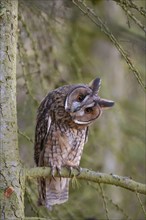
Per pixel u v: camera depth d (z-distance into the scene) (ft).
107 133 49.21
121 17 49.01
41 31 41.57
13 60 27.94
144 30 28.19
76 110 31.86
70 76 45.39
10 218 25.67
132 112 51.57
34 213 35.53
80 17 42.27
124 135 49.90
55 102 32.76
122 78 54.24
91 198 46.14
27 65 39.04
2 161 26.40
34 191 37.32
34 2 37.04
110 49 55.26
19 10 36.68
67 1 36.58
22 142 43.29
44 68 42.83
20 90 38.17
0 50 27.78
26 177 26.96
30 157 44.21
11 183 26.13
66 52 44.32
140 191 27.25
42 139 33.30
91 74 45.27
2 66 27.61
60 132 32.91
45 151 33.19
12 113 27.25
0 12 28.17
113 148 48.52
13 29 28.30
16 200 25.95
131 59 29.07
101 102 31.96
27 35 37.76
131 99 52.75
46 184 33.17
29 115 41.47
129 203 47.91
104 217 45.50
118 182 27.40
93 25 45.14
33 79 41.47
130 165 47.96
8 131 26.89
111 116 49.01
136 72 28.12
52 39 43.52
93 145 47.52
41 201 33.63
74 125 32.81
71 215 40.16
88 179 28.09
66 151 33.19
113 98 47.32
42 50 42.39
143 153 52.13
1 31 28.04
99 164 49.01
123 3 28.40
